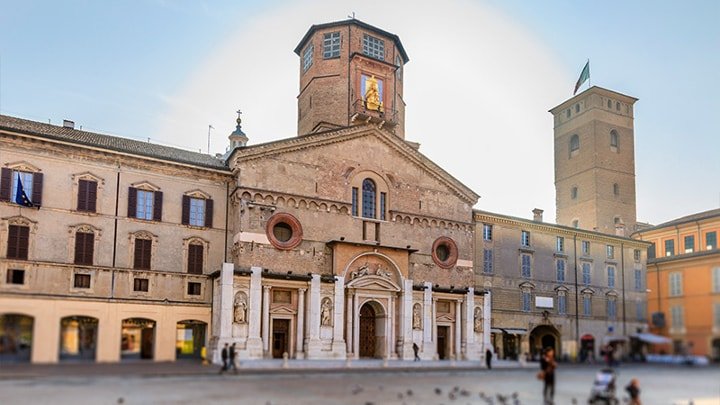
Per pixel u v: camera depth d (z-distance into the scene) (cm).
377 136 6144
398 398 2553
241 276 5156
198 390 2967
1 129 4697
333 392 2864
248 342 5075
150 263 5169
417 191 6300
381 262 5888
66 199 4931
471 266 6438
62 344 4666
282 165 5606
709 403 900
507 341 6506
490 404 2022
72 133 5438
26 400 2547
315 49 6712
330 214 5759
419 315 5981
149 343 5050
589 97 9400
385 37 6900
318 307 5431
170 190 5366
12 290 4603
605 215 9012
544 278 6606
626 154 9325
